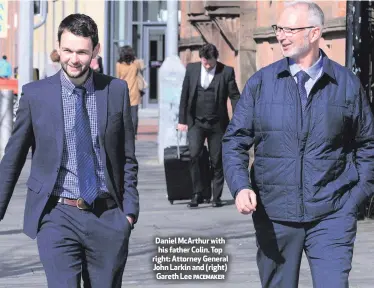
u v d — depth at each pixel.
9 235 13.50
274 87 7.32
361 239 12.88
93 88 6.93
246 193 7.14
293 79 7.29
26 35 20.86
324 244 7.14
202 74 15.46
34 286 10.30
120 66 28.17
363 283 10.39
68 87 6.88
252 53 25.14
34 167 6.89
